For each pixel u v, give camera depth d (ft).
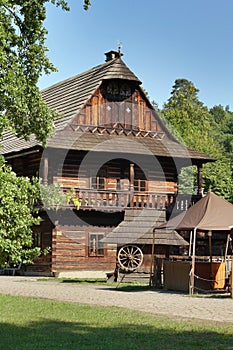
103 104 123.13
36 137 63.57
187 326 46.52
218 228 75.15
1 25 55.88
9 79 55.36
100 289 81.82
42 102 62.44
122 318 50.55
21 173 124.98
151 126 127.65
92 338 41.70
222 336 42.29
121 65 124.98
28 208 49.42
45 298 67.26
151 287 85.10
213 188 198.49
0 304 60.03
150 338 41.70
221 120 436.76
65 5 64.34
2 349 38.04
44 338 41.60
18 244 48.85
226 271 81.25
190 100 334.65
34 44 62.03
